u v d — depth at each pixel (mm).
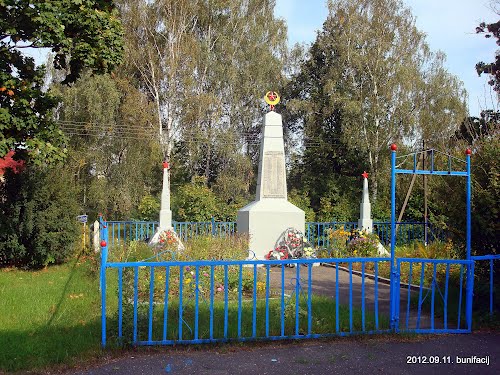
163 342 5195
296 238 13516
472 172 7207
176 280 8102
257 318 6281
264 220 13688
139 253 11430
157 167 30906
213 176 33344
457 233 7516
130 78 29422
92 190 26031
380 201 27594
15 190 11727
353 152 31938
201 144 30594
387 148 30078
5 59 10539
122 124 28312
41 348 5125
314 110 32844
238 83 32219
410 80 28703
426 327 6191
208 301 7277
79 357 4879
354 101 29531
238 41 32531
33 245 11742
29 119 10141
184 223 17328
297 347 5289
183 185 28203
